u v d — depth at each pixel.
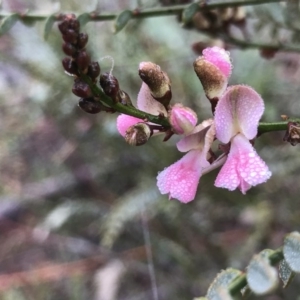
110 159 0.14
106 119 0.13
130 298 0.13
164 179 0.05
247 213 0.12
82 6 0.09
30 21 0.07
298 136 0.05
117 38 0.12
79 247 0.15
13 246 0.15
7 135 0.15
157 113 0.05
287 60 0.12
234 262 0.12
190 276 0.12
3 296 0.14
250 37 0.08
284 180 0.12
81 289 0.14
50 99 0.13
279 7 0.08
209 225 0.13
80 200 0.14
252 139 0.05
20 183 0.16
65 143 0.15
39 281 0.14
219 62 0.05
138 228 0.14
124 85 0.12
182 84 0.12
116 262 0.14
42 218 0.15
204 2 0.07
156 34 0.12
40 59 0.13
